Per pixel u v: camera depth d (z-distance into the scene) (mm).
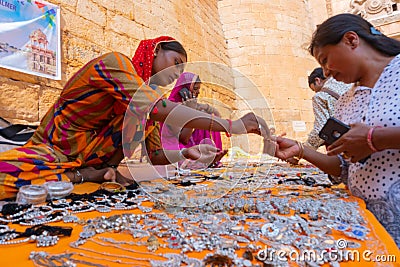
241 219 876
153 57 1626
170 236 759
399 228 984
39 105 2998
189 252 665
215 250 668
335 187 1493
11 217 1017
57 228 820
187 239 727
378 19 7035
